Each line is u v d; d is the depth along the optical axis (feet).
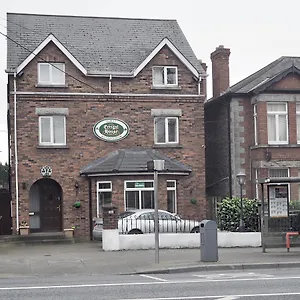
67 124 89.04
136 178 85.87
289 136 93.56
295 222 69.87
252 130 95.66
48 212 90.48
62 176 88.48
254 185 94.27
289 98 93.71
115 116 90.63
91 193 87.92
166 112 92.02
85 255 65.41
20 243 81.97
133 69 91.81
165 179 87.10
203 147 92.94
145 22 101.91
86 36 96.22
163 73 92.84
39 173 87.81
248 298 36.32
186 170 88.53
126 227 74.23
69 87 89.25
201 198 91.86
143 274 51.96
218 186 100.73
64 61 89.30
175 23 103.35
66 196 88.38
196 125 93.15
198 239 71.41
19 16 96.32
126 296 37.76
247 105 96.17
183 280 45.73
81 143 89.25
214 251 57.36
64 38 94.89
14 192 86.94
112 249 69.36
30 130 87.81
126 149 90.48
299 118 94.63
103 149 89.97
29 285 44.19
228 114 96.22
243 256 61.31
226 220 76.48
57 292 40.06
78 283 45.01
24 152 87.45
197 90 93.56
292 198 92.48
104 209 69.92
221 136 99.91
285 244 69.00
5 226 94.53
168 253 65.57
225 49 105.09
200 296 37.32
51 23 96.89
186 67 93.40
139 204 85.76
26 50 90.48
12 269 55.62
